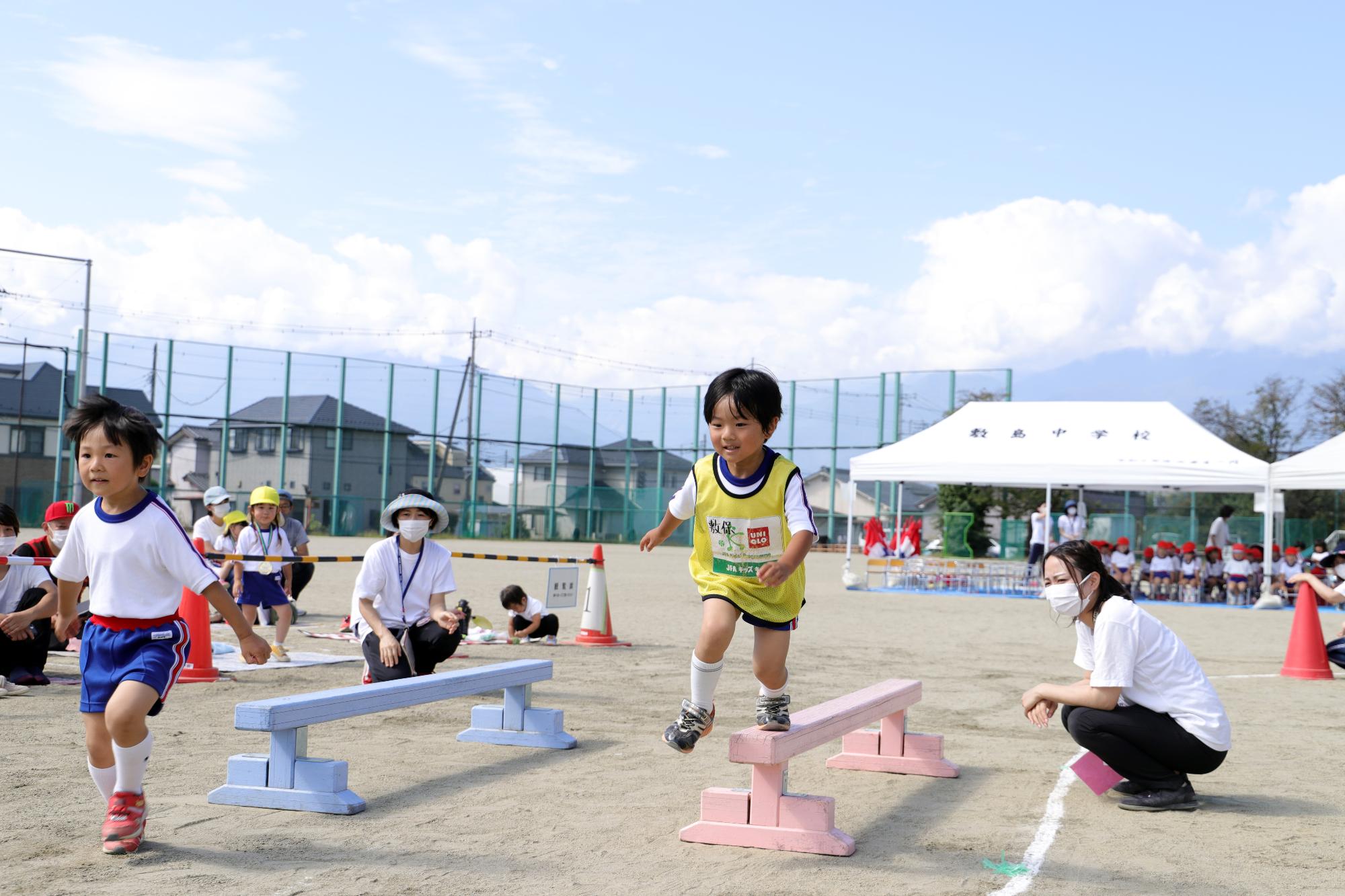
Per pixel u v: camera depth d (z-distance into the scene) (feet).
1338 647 34.01
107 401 13.50
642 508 158.71
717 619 14.19
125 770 13.48
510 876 13.10
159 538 13.42
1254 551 79.92
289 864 13.37
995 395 143.02
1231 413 174.29
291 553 34.99
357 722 23.54
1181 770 17.06
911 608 61.31
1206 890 12.96
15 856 13.35
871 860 14.07
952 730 24.12
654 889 12.71
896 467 76.23
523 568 85.46
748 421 13.79
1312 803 17.57
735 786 18.02
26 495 131.85
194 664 28.19
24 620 25.55
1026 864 13.94
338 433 141.79
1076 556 17.28
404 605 24.09
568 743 21.02
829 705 16.80
